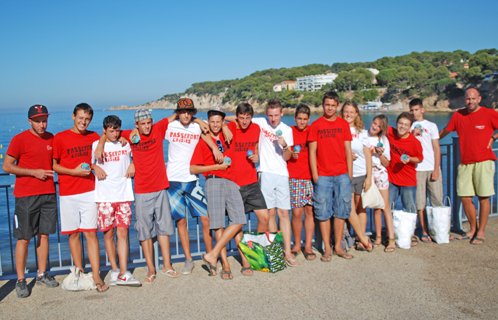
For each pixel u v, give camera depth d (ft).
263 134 12.64
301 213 13.24
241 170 11.85
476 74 354.13
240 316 9.22
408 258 12.84
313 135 12.30
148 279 11.32
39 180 10.79
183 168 12.41
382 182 13.78
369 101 447.42
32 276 11.95
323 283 11.02
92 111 11.21
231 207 11.57
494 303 9.62
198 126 12.46
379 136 13.57
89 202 11.04
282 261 12.07
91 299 10.32
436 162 14.69
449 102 370.12
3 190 60.39
